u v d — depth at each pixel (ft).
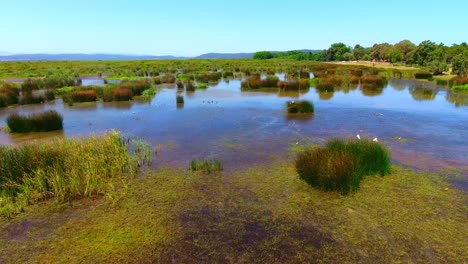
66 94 70.95
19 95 70.85
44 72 139.74
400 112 52.65
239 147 32.76
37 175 22.30
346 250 15.43
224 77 122.83
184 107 58.85
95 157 26.04
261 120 46.68
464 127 41.39
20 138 38.09
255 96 72.84
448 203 19.90
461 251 15.16
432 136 36.78
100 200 21.24
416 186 22.44
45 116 41.75
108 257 15.15
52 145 27.81
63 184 21.97
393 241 16.06
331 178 21.42
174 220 18.45
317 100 66.49
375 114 50.85
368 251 15.31
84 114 53.31
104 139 30.19
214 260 14.84
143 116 50.88
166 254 15.33
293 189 22.36
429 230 16.94
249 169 26.32
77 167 24.04
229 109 56.18
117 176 24.94
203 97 71.67
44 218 19.08
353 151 24.97
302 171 23.16
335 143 26.99
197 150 31.86
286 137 36.81
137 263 14.73
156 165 27.55
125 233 17.16
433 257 14.79
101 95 70.28
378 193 21.40
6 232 17.69
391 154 29.94
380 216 18.44
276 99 67.97
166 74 124.67
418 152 30.58
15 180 22.66
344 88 87.15
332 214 18.83
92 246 16.06
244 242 16.22
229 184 23.38
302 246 15.81
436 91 80.53
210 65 189.06
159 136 37.81
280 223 17.97
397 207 19.44
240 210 19.53
